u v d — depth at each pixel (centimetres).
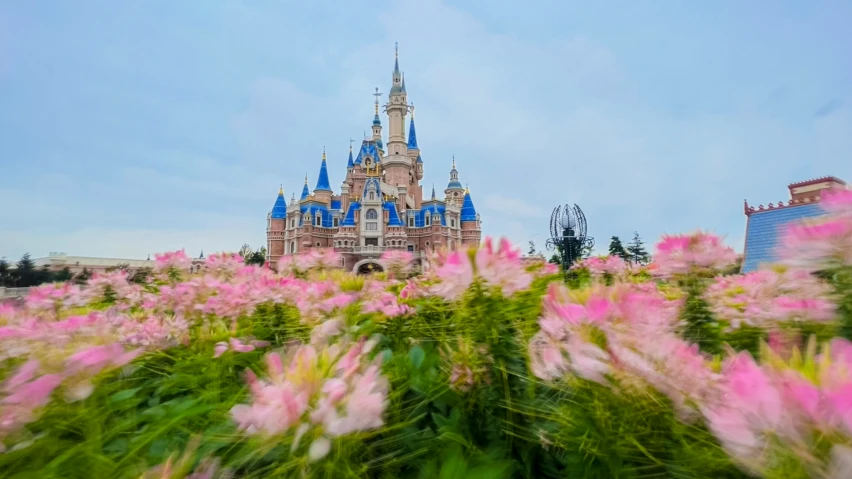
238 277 355
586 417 95
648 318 106
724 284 194
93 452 95
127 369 160
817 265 121
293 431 80
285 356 127
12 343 126
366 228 5688
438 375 150
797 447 58
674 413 81
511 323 147
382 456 97
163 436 113
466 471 92
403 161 7100
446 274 149
